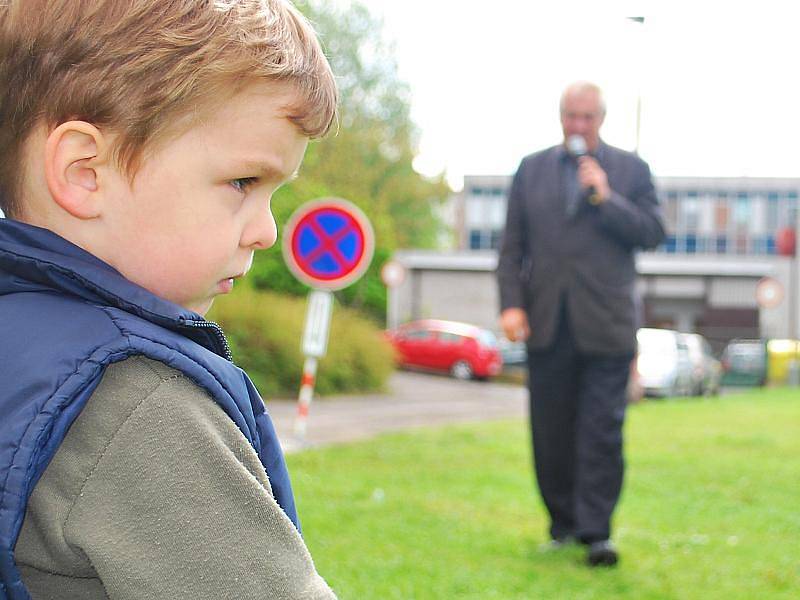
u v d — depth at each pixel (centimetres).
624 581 392
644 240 430
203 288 94
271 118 92
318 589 87
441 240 4928
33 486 84
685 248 5053
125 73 87
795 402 1598
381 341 1662
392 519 481
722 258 4481
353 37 3950
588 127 439
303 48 96
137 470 84
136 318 91
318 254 778
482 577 384
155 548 83
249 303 1403
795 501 584
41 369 85
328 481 587
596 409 425
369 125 3966
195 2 90
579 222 431
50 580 87
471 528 473
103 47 87
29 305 91
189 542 83
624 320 426
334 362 1503
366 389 1608
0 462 82
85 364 86
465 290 4212
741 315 4494
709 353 3019
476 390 1959
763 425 1102
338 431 960
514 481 619
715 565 427
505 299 447
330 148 3547
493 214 5206
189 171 90
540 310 437
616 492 426
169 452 85
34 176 93
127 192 90
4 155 94
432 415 1266
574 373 437
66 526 83
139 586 82
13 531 82
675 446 859
